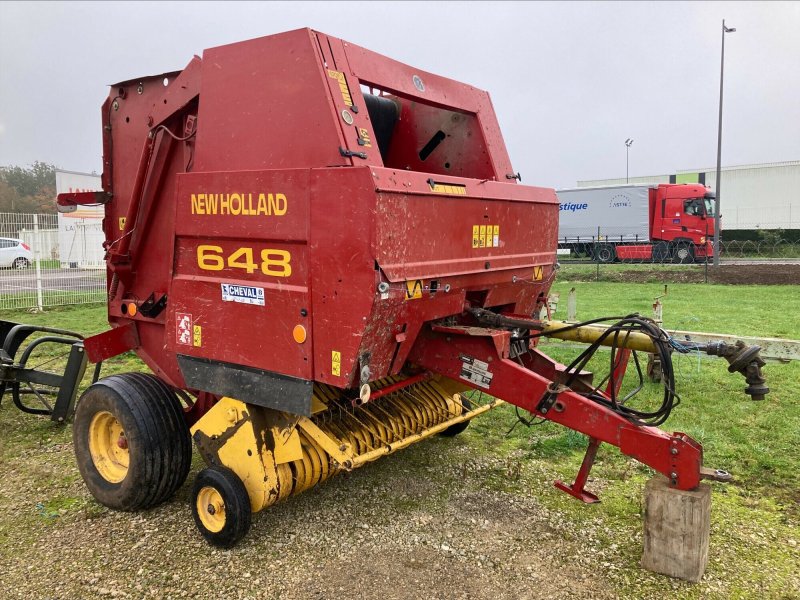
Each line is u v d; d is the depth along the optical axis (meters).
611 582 3.31
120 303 4.54
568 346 8.37
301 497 4.30
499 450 5.16
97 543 3.70
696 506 3.22
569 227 30.30
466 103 4.37
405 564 3.49
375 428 4.02
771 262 27.56
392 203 2.95
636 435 3.30
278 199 3.17
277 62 3.27
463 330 3.61
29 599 3.16
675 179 43.19
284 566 3.46
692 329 10.35
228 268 3.45
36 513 4.09
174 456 3.99
